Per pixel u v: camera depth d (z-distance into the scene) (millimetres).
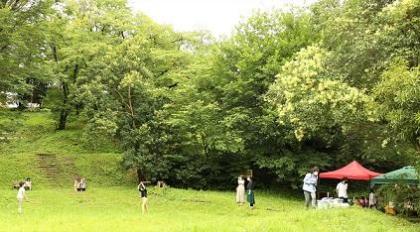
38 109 40406
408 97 13844
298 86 21719
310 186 22578
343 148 29406
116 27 39844
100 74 33750
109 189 31750
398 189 21422
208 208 24656
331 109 20406
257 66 33188
